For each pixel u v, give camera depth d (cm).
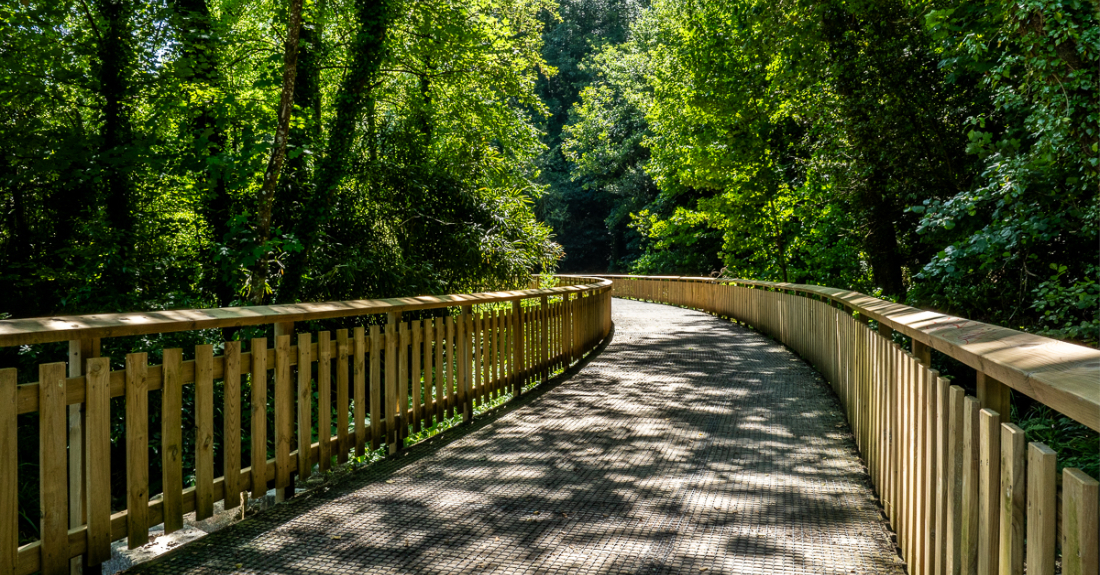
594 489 430
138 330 320
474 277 1420
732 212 2052
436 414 586
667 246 3064
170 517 347
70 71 883
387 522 375
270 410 810
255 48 1197
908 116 1097
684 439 555
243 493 408
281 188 1197
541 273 1598
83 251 866
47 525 290
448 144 1490
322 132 1327
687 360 1016
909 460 313
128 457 327
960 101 1055
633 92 3575
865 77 1159
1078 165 662
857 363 532
